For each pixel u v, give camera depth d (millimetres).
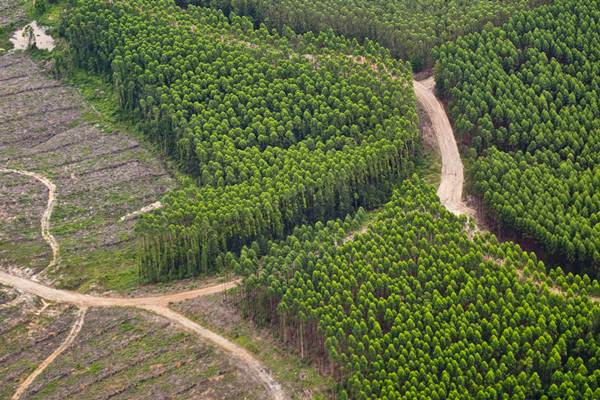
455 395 171125
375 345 178875
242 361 185000
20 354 189500
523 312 182250
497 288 188375
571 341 180375
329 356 180875
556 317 181500
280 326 189875
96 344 191000
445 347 179000
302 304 185875
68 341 192375
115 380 182500
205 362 185250
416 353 177875
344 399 173375
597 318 181750
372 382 174125
